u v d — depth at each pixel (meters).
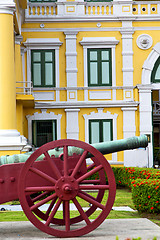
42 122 28.30
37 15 28.12
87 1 28.77
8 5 17.86
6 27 17.89
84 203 15.56
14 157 10.09
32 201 10.45
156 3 28.56
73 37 28.31
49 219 9.22
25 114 28.14
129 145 10.46
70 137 28.28
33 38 28.16
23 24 28.06
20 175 9.23
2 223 11.05
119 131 28.42
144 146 10.55
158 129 35.25
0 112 17.70
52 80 28.34
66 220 9.25
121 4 28.42
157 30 28.53
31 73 28.23
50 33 28.30
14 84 18.03
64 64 28.38
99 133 28.36
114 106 28.30
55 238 9.20
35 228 10.35
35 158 9.28
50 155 9.90
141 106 28.30
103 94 28.44
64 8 28.30
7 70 17.78
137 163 28.05
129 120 28.38
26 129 28.12
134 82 28.52
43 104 28.03
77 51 28.42
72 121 28.28
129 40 28.44
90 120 28.39
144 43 28.41
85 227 9.26
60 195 9.24
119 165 28.08
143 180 13.07
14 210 14.22
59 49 28.34
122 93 28.42
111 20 28.38
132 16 28.27
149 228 10.09
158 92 34.53
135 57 28.53
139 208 12.59
